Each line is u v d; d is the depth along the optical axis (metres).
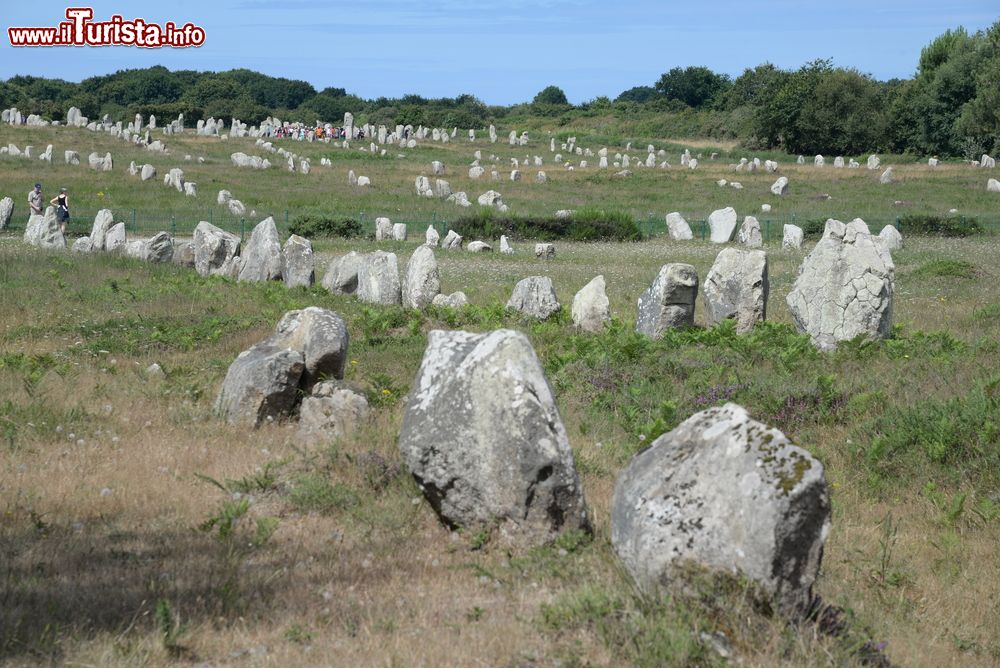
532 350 7.79
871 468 10.42
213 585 6.52
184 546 7.30
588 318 18.91
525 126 116.81
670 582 5.90
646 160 79.19
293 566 7.04
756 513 5.71
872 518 9.23
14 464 9.16
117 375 13.59
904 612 7.03
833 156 87.50
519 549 7.50
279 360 11.12
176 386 12.88
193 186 50.91
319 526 8.00
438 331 8.51
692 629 5.66
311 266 23.83
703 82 131.50
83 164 60.56
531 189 59.94
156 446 10.05
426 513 8.27
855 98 86.69
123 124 102.50
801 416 12.16
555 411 7.63
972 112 77.12
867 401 12.11
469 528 7.79
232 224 41.59
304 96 152.25
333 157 74.12
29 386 11.73
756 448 5.92
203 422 11.16
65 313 18.05
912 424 11.05
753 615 5.70
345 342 11.53
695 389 13.18
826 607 6.16
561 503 7.48
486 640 5.76
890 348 15.49
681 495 6.05
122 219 41.94
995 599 7.41
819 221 40.94
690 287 17.81
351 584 6.71
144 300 19.78
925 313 20.41
